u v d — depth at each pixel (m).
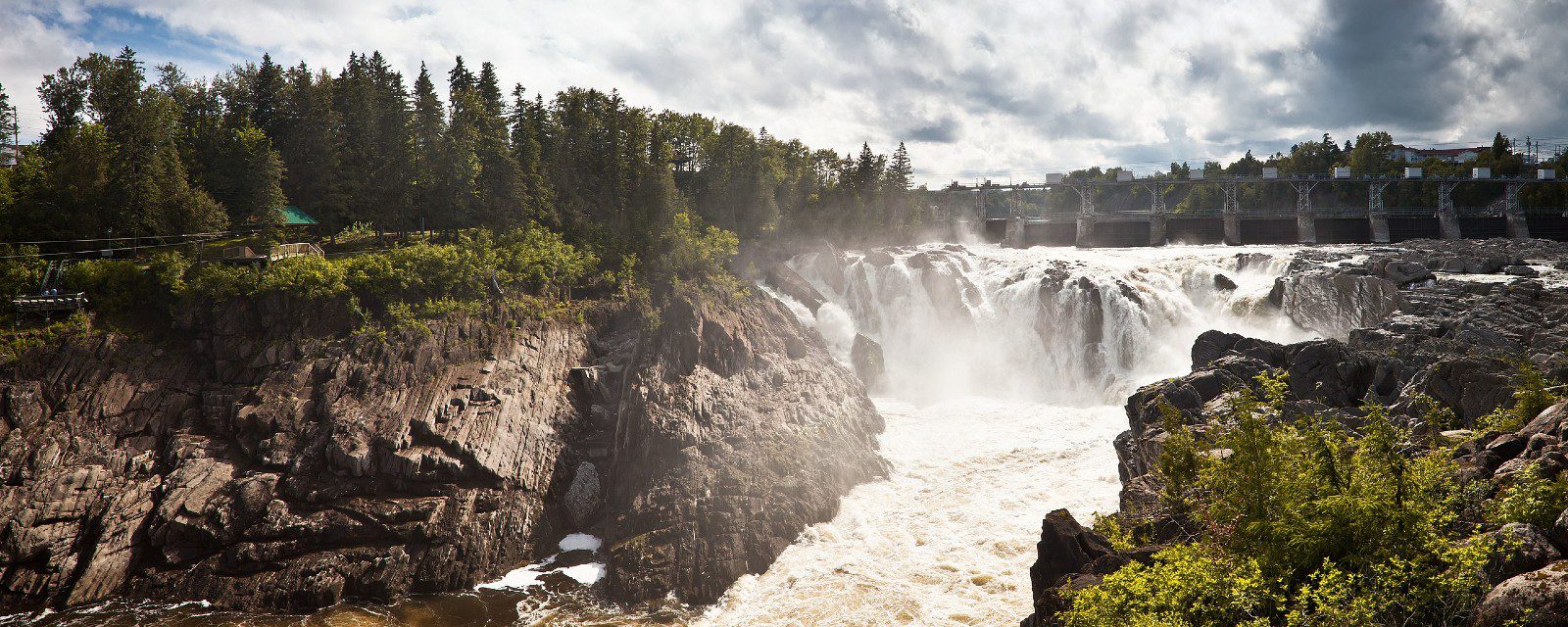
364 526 53.00
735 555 52.06
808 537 54.81
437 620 47.94
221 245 85.62
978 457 66.19
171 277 68.00
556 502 59.66
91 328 65.31
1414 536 23.31
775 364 73.94
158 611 49.22
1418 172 140.38
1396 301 74.06
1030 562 48.84
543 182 98.00
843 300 99.75
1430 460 26.98
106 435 59.53
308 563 51.19
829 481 60.06
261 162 86.69
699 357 70.88
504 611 48.91
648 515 55.22
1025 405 81.12
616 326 78.31
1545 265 87.00
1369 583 22.69
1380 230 130.38
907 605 45.97
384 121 97.38
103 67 90.12
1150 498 39.47
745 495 55.94
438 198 91.25
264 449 57.84
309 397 61.94
